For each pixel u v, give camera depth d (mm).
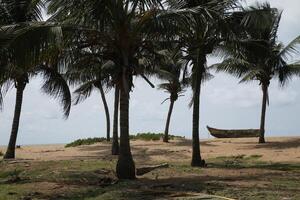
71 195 13844
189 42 20453
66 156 30672
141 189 14359
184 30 16484
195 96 22516
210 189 14078
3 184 16625
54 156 30703
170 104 40938
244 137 44344
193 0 18891
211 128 45406
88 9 15383
